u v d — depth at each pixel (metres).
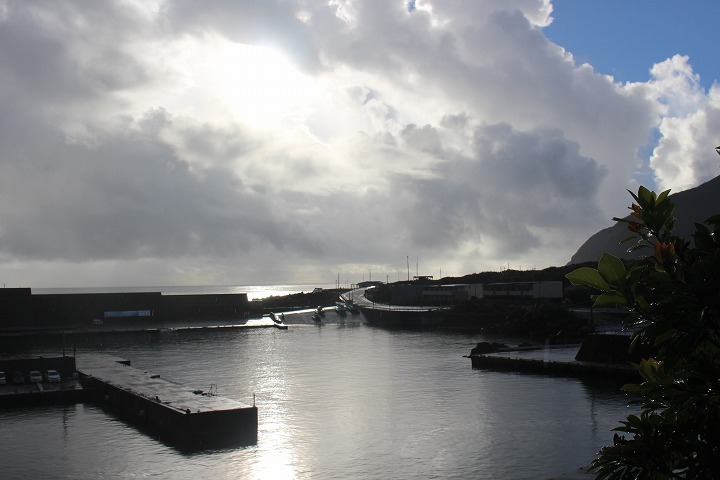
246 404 65.50
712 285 6.61
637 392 8.03
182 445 54.69
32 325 169.50
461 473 46.56
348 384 84.00
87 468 48.41
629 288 7.46
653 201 7.79
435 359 109.31
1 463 49.66
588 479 31.88
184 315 197.62
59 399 74.31
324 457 50.88
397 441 55.16
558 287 167.75
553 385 80.56
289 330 178.38
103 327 175.12
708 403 7.21
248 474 46.94
